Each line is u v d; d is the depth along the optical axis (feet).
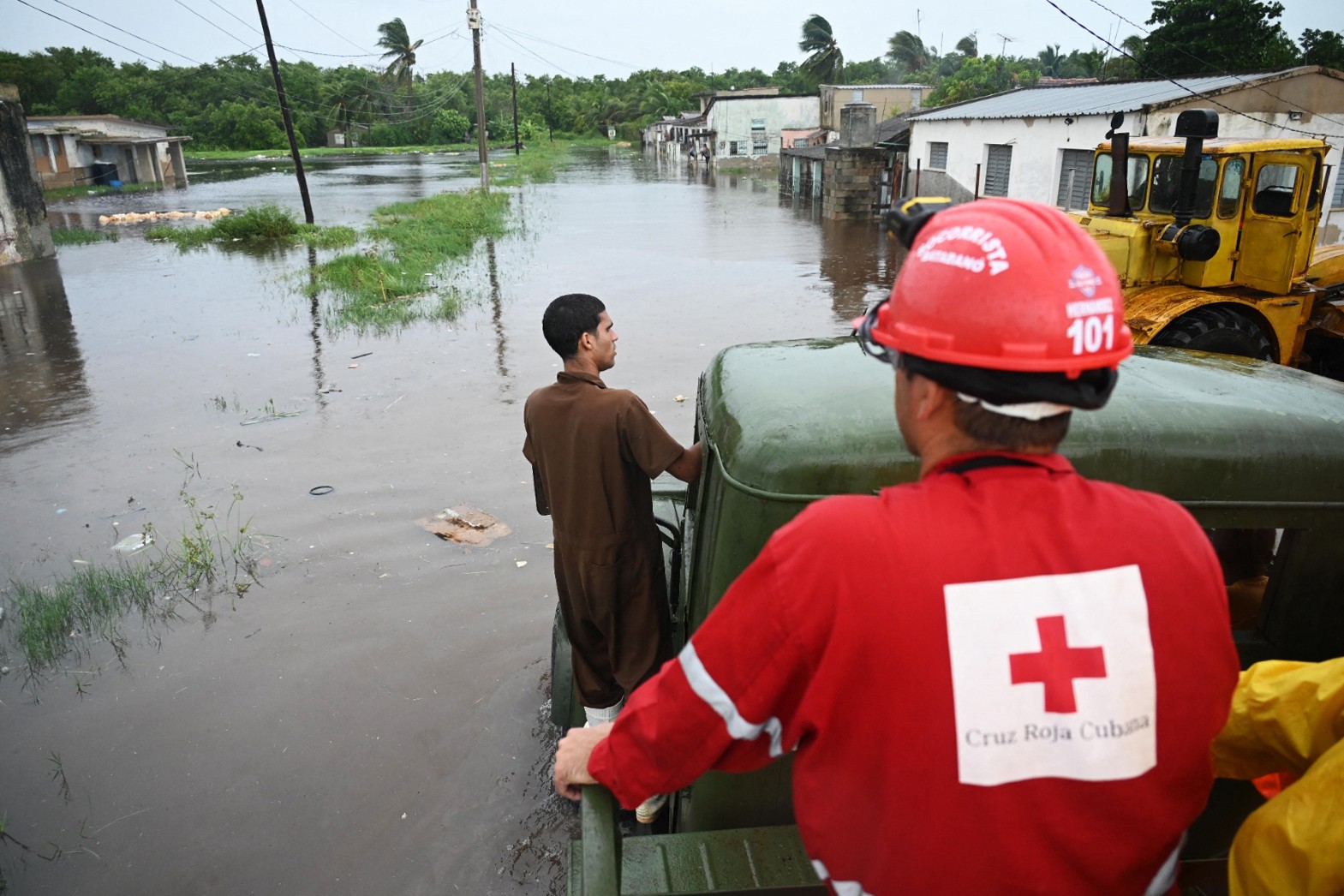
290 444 23.93
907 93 152.87
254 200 112.88
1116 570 3.09
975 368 3.05
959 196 66.64
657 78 375.04
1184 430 6.20
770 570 3.23
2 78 245.04
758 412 6.47
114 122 147.43
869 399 6.47
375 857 10.37
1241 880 4.10
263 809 11.15
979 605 3.01
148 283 52.11
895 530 3.09
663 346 33.86
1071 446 6.07
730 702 3.35
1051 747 3.01
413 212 87.61
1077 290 3.01
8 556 17.97
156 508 20.03
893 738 3.06
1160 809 3.17
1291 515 6.36
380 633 14.85
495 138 323.98
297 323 39.88
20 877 10.23
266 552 17.76
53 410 27.66
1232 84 48.08
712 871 5.92
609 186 128.57
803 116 164.14
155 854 10.52
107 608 15.74
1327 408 6.62
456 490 20.53
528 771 11.63
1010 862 3.05
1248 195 22.24
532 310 41.52
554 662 11.67
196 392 29.14
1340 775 3.73
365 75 309.01
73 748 12.37
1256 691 4.51
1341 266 24.30
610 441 8.64
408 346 34.91
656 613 9.31
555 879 9.97
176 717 12.92
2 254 59.62
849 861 3.29
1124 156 23.62
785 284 47.70
